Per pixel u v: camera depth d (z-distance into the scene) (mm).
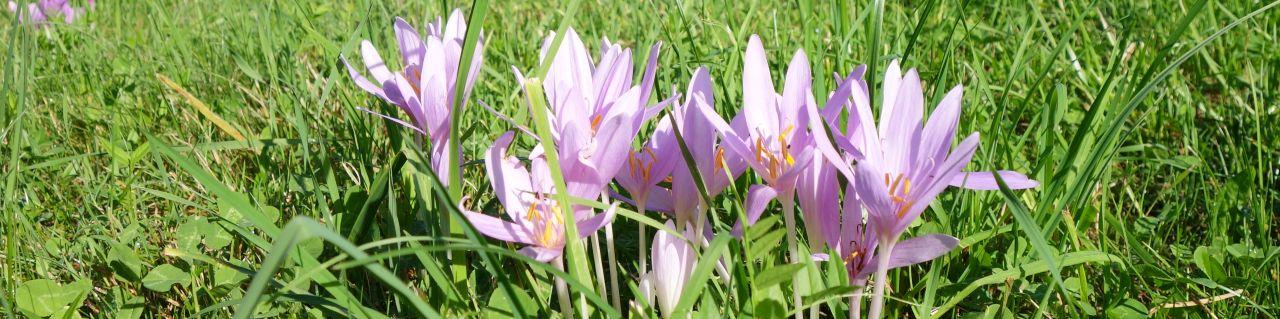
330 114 846
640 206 518
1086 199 604
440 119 508
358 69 950
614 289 519
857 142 486
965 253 634
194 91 957
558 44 514
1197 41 908
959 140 711
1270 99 808
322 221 633
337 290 493
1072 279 587
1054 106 672
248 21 1064
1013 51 948
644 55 815
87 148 796
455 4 1231
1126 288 556
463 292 502
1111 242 610
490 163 479
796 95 484
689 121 493
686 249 495
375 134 791
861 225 496
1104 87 562
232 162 772
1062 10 1009
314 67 1021
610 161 464
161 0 1162
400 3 1258
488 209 628
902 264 474
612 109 487
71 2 1444
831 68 810
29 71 784
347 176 723
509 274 572
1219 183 732
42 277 610
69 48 1228
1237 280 580
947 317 584
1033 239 456
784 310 456
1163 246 655
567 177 472
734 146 480
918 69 795
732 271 476
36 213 670
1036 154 692
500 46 1049
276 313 550
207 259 533
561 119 474
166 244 658
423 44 569
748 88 484
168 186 634
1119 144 571
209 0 1375
